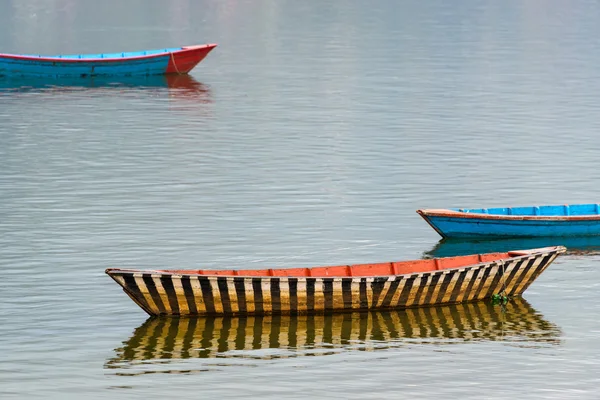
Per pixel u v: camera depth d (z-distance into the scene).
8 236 119.75
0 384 82.00
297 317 96.62
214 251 115.25
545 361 87.81
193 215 129.12
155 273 92.62
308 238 120.62
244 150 165.88
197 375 84.38
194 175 149.38
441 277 98.50
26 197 136.38
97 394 80.69
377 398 80.50
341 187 143.12
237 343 90.75
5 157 159.00
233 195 138.75
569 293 104.62
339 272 99.00
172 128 182.62
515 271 101.44
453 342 91.88
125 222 125.81
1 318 95.19
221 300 94.94
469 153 164.25
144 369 85.31
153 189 141.38
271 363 86.88
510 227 122.81
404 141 173.00
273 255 114.38
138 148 166.50
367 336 92.88
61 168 152.62
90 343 90.12
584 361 87.75
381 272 99.75
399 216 130.12
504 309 100.19
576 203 136.25
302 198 137.50
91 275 107.06
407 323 96.12
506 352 89.69
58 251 114.50
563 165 156.62
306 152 164.50
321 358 88.06
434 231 124.75
